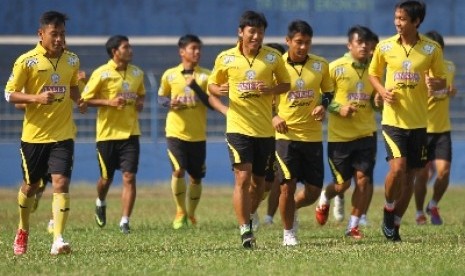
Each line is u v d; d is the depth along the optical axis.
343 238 39.25
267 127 34.75
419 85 36.31
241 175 34.38
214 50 92.56
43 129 32.97
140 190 77.00
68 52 33.59
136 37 92.12
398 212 37.62
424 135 36.69
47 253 33.44
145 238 39.50
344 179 41.53
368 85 41.41
